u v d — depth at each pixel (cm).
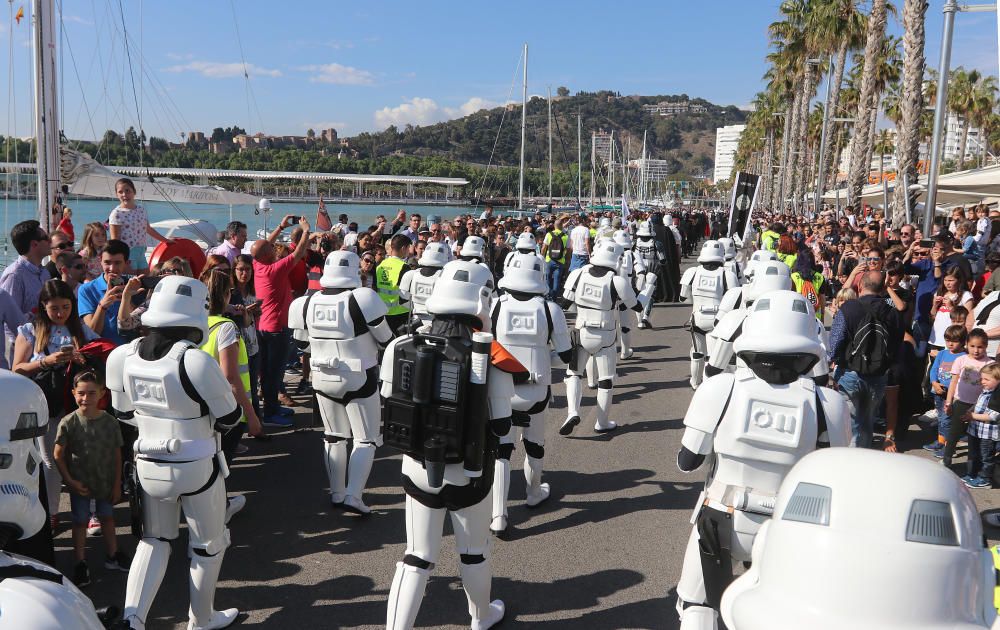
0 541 184
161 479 360
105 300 539
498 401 361
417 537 369
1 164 1467
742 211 1397
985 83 6166
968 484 628
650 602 433
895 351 624
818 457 197
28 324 504
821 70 4775
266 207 1219
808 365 315
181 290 369
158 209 2875
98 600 433
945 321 809
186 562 488
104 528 467
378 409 567
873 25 2969
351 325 546
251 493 609
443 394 348
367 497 604
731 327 613
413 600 360
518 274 566
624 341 1173
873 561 168
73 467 445
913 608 165
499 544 516
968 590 170
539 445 572
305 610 424
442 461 347
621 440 758
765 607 179
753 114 8681
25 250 600
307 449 719
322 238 1062
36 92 1028
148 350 364
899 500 174
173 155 6594
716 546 321
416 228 1457
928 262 955
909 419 721
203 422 371
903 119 1981
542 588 451
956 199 2619
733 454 318
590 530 539
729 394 320
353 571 473
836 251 1564
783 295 327
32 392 195
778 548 184
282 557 493
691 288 945
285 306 777
